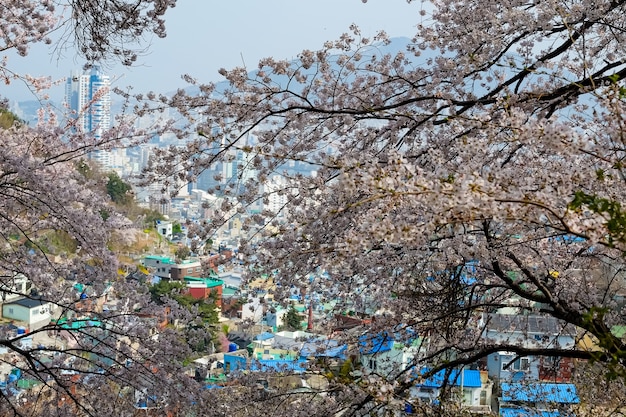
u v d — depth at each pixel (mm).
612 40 6375
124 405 7730
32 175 7191
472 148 3969
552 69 6043
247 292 7336
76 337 8266
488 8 6562
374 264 6070
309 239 6293
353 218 6039
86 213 7719
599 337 3303
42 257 8117
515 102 5695
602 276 6852
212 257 6898
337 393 6586
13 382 7957
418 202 3816
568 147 3297
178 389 7477
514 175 3703
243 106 6918
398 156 3410
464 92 6801
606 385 7719
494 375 11930
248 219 6770
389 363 7980
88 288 8523
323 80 7094
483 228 4715
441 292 6715
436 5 7387
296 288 7383
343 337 7504
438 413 5777
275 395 6805
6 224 8266
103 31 7676
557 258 6207
